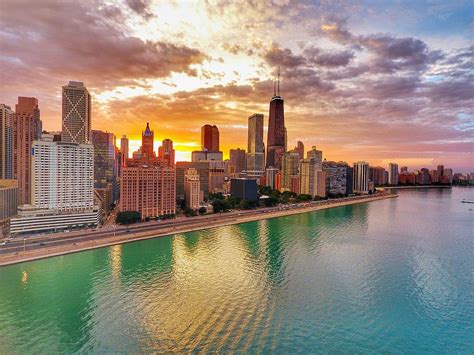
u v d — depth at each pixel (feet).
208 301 433.48
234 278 517.55
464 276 536.01
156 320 383.24
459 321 386.11
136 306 418.10
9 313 400.26
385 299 443.32
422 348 333.42
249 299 439.63
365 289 477.36
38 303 424.87
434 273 549.95
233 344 337.93
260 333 357.00
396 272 553.64
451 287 487.20
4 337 350.43
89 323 376.68
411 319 390.01
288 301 434.30
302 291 467.93
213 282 500.33
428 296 453.99
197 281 503.61
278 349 328.90
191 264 586.45
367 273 547.90
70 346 334.24
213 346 334.24
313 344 337.52
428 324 378.94
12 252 602.03
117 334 355.36
